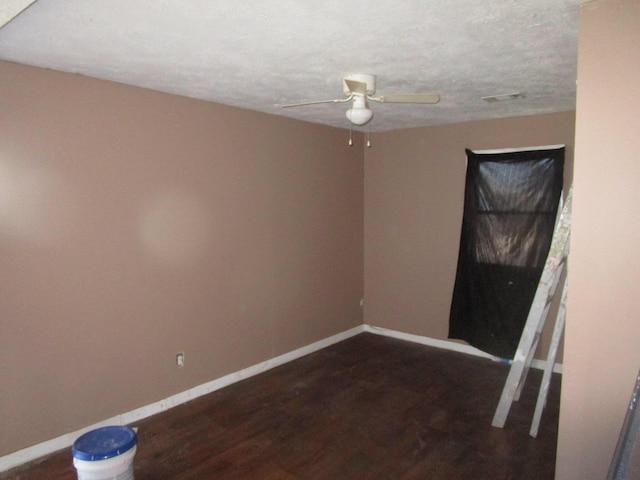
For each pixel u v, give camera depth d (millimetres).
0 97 2508
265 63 2564
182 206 3449
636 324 1771
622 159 1761
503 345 4383
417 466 2695
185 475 2605
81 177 2869
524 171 4203
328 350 4832
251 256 4039
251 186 3990
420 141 4902
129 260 3152
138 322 3232
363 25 1990
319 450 2869
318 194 4727
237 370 3986
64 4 1759
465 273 4621
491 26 2008
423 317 5031
